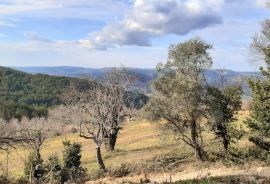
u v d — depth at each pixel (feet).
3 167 97.71
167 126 152.15
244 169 115.55
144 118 156.25
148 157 172.96
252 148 145.89
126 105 201.98
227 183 63.05
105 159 186.91
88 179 133.08
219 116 144.66
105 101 173.58
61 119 184.65
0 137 64.03
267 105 128.06
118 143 229.66
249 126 133.39
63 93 215.10
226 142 148.97
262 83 131.13
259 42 160.76
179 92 144.36
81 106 171.32
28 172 111.75
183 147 179.73
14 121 277.64
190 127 150.92
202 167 133.80
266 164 116.88
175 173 133.69
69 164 143.43
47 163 122.93
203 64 150.82
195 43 149.28
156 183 78.13
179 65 152.46
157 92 150.92
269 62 146.10
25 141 66.08
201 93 144.36
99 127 160.86
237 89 148.15
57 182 112.06
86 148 234.79
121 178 132.26
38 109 456.04
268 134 129.70
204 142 167.22
